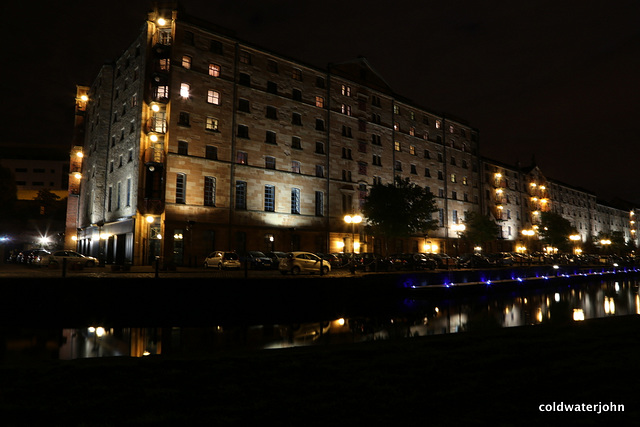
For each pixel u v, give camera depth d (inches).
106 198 1909.4
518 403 229.9
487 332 483.2
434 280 1344.7
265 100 1883.6
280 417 209.8
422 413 215.2
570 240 3690.9
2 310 832.3
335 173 2118.6
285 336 715.4
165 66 1643.7
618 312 1181.1
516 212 3476.9
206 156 1675.7
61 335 713.0
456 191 2874.0
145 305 860.0
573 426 198.2
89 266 1437.0
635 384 261.3
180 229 1578.5
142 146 1596.9
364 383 266.7
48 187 4335.6
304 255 1247.5
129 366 308.2
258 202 1807.3
